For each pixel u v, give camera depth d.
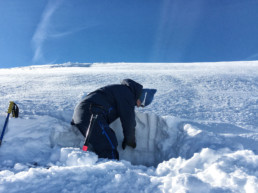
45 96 3.97
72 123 2.50
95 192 1.17
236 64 16.88
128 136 2.56
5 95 4.02
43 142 2.25
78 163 1.72
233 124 2.87
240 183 1.27
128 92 2.62
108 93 2.56
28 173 1.30
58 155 1.98
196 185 1.18
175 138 2.56
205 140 2.15
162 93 4.62
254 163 1.54
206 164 1.68
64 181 1.25
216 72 9.23
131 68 15.85
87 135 2.07
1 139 2.09
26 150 2.13
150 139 2.76
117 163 1.58
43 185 1.20
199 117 3.15
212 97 4.43
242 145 2.06
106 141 2.20
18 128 2.34
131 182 1.28
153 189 1.22
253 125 2.90
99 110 2.36
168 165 1.85
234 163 1.55
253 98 4.37
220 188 1.22
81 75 7.41
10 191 1.13
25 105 3.22
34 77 6.93
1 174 1.33
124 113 2.52
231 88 5.48
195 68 14.63
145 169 1.86
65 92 4.45
